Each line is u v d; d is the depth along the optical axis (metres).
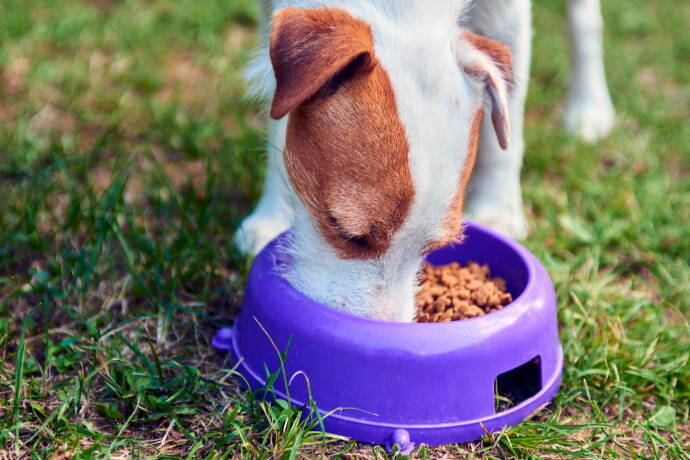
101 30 1.60
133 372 1.03
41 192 1.22
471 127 0.97
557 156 1.36
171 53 1.59
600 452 0.99
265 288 1.02
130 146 1.33
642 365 1.07
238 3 1.79
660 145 1.42
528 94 1.50
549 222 1.25
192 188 1.22
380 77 0.95
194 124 1.36
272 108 0.91
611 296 1.15
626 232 1.23
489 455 0.98
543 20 1.89
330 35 0.93
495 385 1.02
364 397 0.97
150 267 1.14
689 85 1.62
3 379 1.02
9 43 1.51
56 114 1.38
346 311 0.99
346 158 0.95
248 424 0.99
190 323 1.10
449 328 0.97
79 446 0.97
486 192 1.21
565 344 1.09
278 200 1.18
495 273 1.11
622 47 1.77
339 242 0.97
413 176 0.95
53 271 1.14
